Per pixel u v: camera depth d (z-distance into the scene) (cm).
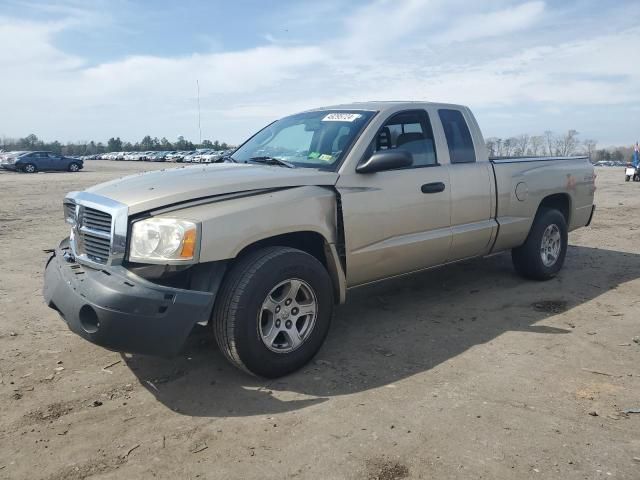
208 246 335
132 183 387
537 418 316
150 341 322
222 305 347
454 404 334
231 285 347
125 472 270
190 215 338
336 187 409
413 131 486
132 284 325
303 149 464
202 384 366
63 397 349
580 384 360
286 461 277
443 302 543
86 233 369
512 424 309
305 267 373
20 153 3644
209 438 300
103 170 4016
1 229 1017
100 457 283
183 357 411
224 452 286
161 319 321
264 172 405
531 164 592
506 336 449
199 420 320
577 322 481
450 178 494
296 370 381
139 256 333
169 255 328
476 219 523
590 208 688
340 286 415
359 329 470
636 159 2320
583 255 766
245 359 351
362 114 469
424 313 510
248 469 271
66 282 356
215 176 389
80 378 377
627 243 858
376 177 436
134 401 344
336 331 466
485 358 404
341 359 405
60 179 2708
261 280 349
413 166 473
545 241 613
